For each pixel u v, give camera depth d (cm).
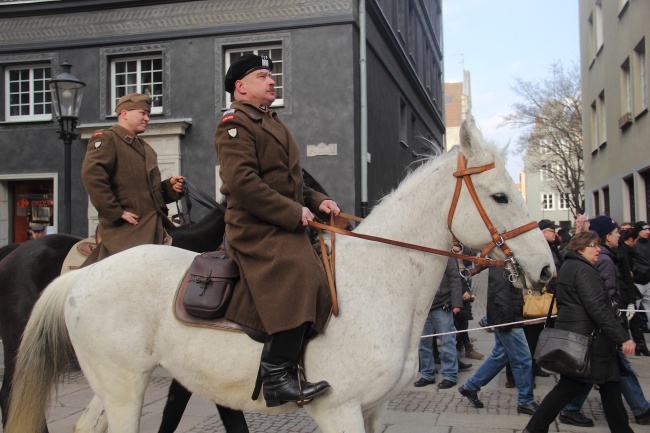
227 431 397
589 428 521
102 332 300
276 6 1241
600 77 1923
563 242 1016
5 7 1326
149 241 440
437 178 303
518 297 577
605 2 1808
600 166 1970
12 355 455
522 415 565
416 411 582
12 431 323
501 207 288
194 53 1277
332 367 276
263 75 318
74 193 1313
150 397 619
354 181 1209
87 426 345
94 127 1291
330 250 304
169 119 1275
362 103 1255
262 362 276
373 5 1365
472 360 847
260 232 293
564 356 436
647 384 676
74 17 1319
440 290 686
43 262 472
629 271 841
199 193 488
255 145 297
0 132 1354
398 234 303
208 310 288
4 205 1360
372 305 286
